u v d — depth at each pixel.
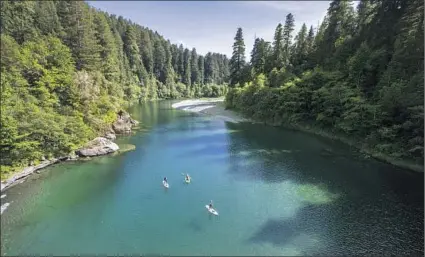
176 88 116.12
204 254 14.88
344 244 15.89
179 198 21.44
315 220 18.38
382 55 38.34
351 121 34.72
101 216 18.62
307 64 59.12
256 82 61.47
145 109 73.56
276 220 18.38
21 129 25.50
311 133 43.28
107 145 32.69
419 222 17.97
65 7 47.03
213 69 142.38
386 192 22.31
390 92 30.06
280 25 69.62
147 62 103.38
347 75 43.31
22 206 19.73
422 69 29.91
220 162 29.72
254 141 38.81
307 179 25.08
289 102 47.09
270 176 25.83
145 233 16.72
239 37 80.38
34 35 40.97
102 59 53.38
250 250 15.30
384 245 15.76
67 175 25.48
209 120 56.75
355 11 60.03
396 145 28.31
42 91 31.00
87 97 36.16
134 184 23.92
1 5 41.69
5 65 30.17
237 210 19.66
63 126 29.39
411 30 33.88
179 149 34.50
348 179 24.98
